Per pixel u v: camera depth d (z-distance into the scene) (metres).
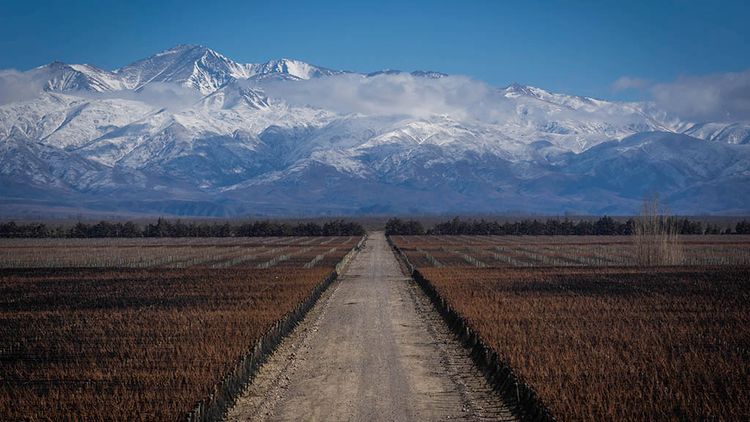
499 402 24.70
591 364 27.22
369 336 38.22
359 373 29.16
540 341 32.06
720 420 20.89
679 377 25.67
